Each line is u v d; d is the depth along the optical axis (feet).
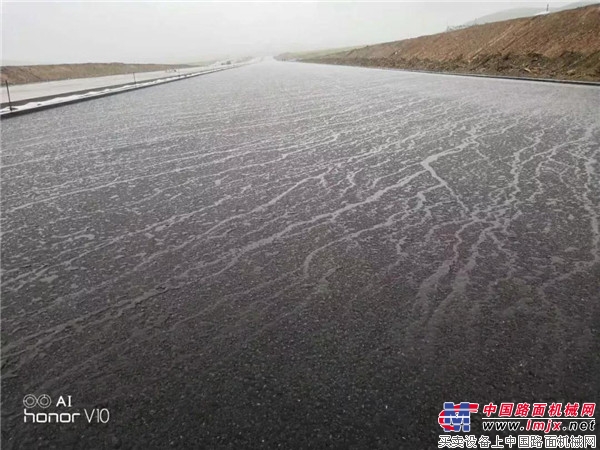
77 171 21.66
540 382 7.00
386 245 12.25
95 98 65.26
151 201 16.65
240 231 13.52
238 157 23.91
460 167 20.39
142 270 11.14
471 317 8.75
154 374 7.36
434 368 7.32
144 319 9.02
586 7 82.58
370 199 16.24
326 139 28.50
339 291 9.87
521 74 76.89
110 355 7.91
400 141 27.04
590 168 19.45
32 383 7.27
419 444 5.94
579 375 7.12
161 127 35.58
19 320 9.12
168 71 198.90
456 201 15.71
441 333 8.25
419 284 10.10
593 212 14.25
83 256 12.03
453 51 119.24
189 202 16.43
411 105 44.98
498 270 10.64
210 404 6.65
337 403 6.61
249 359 7.66
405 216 14.40
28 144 29.68
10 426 6.40
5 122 41.68
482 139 26.61
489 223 13.60
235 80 105.60
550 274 10.38
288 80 96.99
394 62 145.18
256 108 47.06
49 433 6.25
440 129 30.66
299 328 8.54
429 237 12.71
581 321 8.54
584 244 11.91
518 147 24.09
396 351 7.77
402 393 6.79
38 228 14.20
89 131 34.58
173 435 6.11
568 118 32.99
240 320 8.87
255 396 6.79
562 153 22.36
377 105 46.14
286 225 13.92
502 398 6.71
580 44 73.67
